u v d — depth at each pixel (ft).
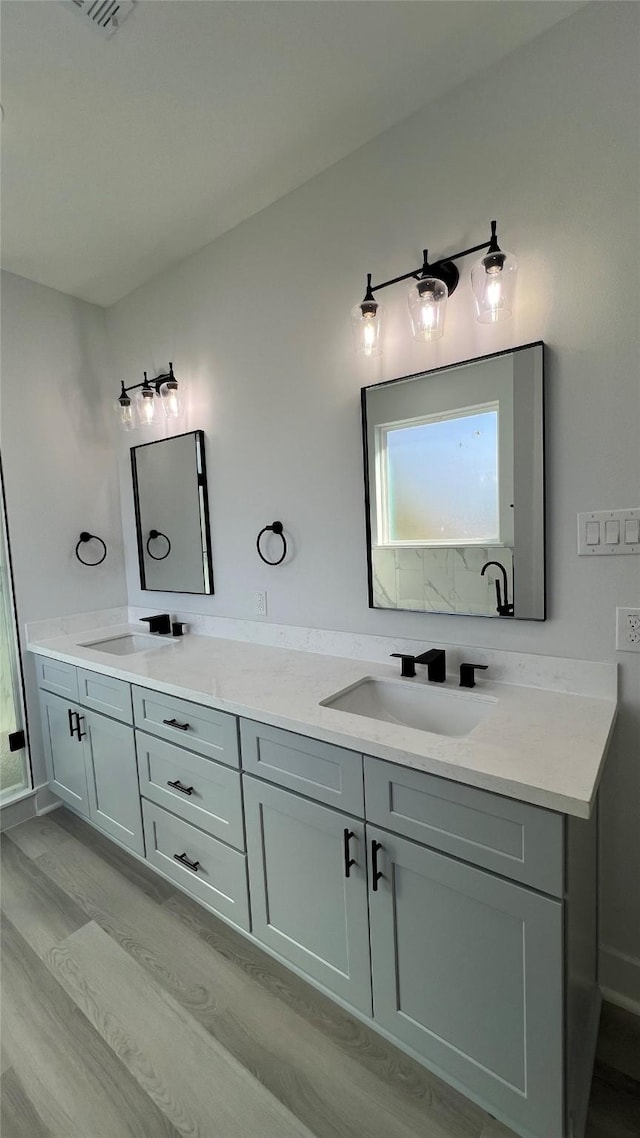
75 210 6.52
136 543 9.23
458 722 4.98
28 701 8.30
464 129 4.89
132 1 3.96
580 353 4.44
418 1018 4.02
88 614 9.05
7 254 7.45
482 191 4.84
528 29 4.35
